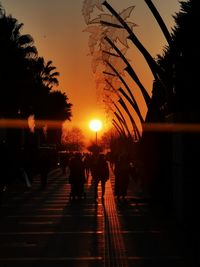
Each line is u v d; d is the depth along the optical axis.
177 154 16.86
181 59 15.88
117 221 17.56
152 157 23.84
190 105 15.73
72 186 25.55
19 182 36.50
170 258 11.56
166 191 20.62
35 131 63.38
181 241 13.57
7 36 36.28
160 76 18.80
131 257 11.71
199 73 15.22
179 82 16.14
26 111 47.69
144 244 13.25
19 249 12.68
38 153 44.81
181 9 16.02
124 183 25.50
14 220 17.80
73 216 18.95
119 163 25.64
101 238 14.20
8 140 46.19
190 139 15.70
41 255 11.98
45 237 14.34
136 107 32.12
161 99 22.86
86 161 41.78
